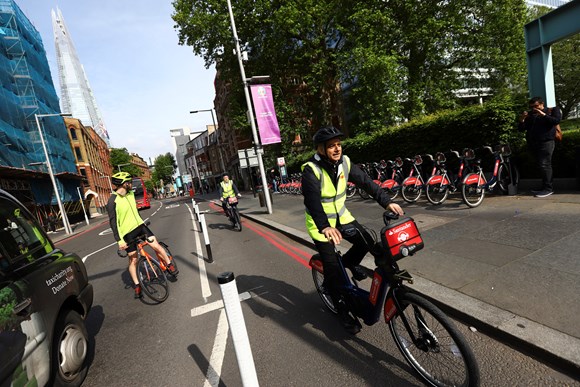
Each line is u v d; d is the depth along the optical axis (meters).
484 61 20.33
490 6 19.00
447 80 21.66
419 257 4.18
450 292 3.12
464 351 1.83
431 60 21.05
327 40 22.44
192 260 6.73
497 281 3.17
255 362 2.75
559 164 6.36
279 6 19.92
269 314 3.60
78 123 41.59
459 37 20.22
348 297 2.71
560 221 4.48
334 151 2.43
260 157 11.45
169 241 9.74
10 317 2.01
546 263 3.33
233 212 9.66
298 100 25.08
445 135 8.94
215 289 4.73
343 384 2.31
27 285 2.33
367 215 7.66
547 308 2.58
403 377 2.29
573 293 2.71
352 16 17.75
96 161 50.47
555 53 28.12
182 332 3.52
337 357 2.62
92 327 4.02
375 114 19.53
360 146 13.09
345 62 18.89
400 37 19.53
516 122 7.10
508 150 6.44
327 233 2.23
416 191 7.91
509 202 6.15
